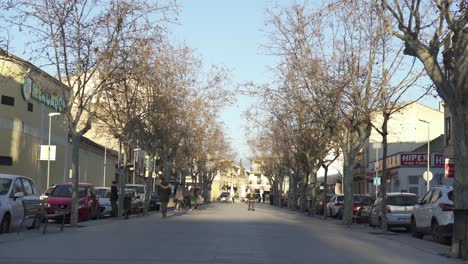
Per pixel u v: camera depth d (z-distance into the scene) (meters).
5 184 17.25
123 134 28.27
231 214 34.31
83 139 49.16
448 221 16.77
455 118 13.49
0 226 16.20
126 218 27.20
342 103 25.77
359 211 28.78
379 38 23.28
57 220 24.62
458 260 12.82
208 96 42.09
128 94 28.69
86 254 12.27
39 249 12.98
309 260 12.14
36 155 37.38
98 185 53.84
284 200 71.62
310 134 35.59
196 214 33.59
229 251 13.41
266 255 12.83
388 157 55.88
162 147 37.31
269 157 64.50
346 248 14.93
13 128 33.97
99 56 20.73
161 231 19.03
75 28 19.95
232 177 134.88
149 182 32.31
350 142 26.66
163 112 31.75
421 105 59.19
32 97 36.34
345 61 24.66
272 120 41.75
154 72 27.94
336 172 76.62
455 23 13.15
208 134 58.94
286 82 30.56
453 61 14.03
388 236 19.73
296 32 26.77
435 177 48.31
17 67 31.84
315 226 24.42
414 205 20.52
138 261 11.35
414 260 12.69
